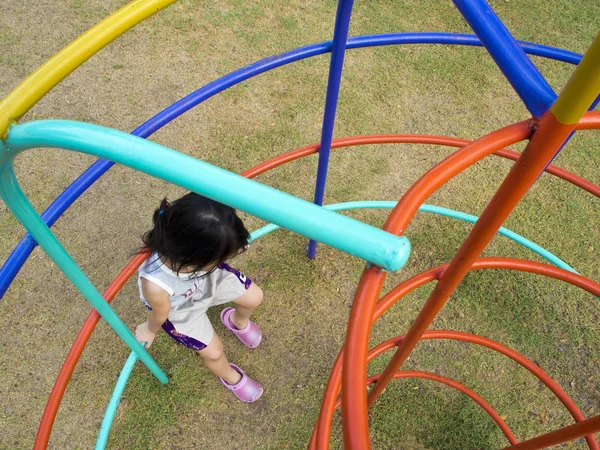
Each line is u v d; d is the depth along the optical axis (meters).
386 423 2.39
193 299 1.91
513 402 2.50
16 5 3.78
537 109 0.77
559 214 3.15
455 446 2.36
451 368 2.58
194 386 2.42
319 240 0.67
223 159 3.18
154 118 1.74
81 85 3.41
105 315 1.60
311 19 4.02
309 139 3.33
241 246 1.58
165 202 1.57
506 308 2.77
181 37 3.77
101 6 3.86
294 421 2.38
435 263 2.91
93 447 2.24
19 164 3.00
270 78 3.62
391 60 3.85
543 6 4.36
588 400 2.52
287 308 2.70
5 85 3.32
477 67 3.89
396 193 3.17
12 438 2.22
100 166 1.64
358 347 0.75
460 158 0.83
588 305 2.81
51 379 2.37
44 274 2.64
